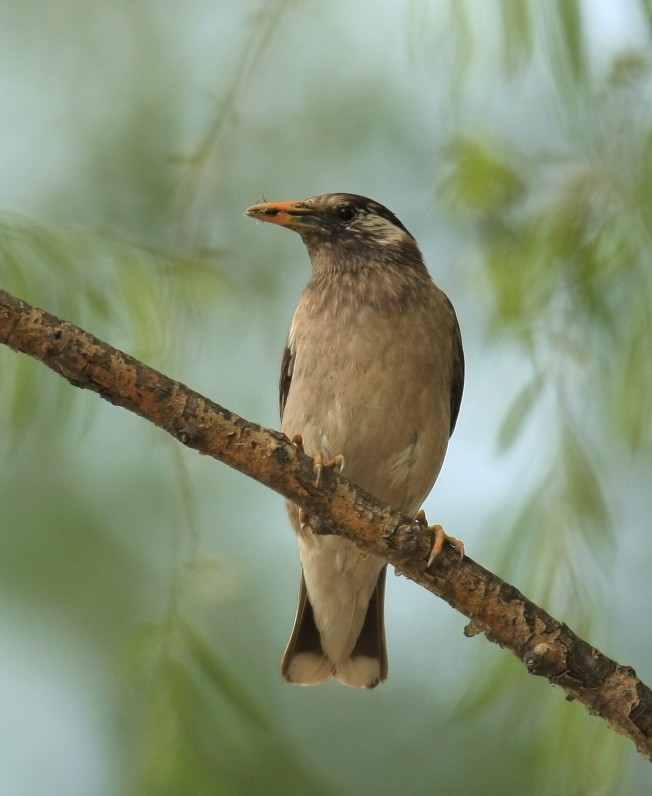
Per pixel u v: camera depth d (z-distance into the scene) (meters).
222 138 8.18
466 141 8.40
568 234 7.76
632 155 7.65
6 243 7.86
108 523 10.54
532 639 7.17
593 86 7.49
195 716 7.43
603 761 7.14
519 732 7.80
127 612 10.28
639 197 7.53
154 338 8.01
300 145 11.19
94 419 8.20
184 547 7.71
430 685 11.31
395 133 11.25
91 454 10.52
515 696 7.32
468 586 7.32
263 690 10.51
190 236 8.23
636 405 7.46
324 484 7.36
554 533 7.43
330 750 10.71
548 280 7.77
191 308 8.22
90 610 10.30
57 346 6.75
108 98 11.25
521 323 7.78
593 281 7.63
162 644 7.54
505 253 8.08
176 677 7.48
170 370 8.06
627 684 6.98
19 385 7.85
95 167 10.92
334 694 11.11
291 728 10.79
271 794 9.81
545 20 7.26
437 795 10.29
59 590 10.34
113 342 8.00
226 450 7.18
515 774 9.66
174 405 7.00
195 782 7.32
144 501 10.59
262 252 10.82
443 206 8.65
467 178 8.31
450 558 7.38
